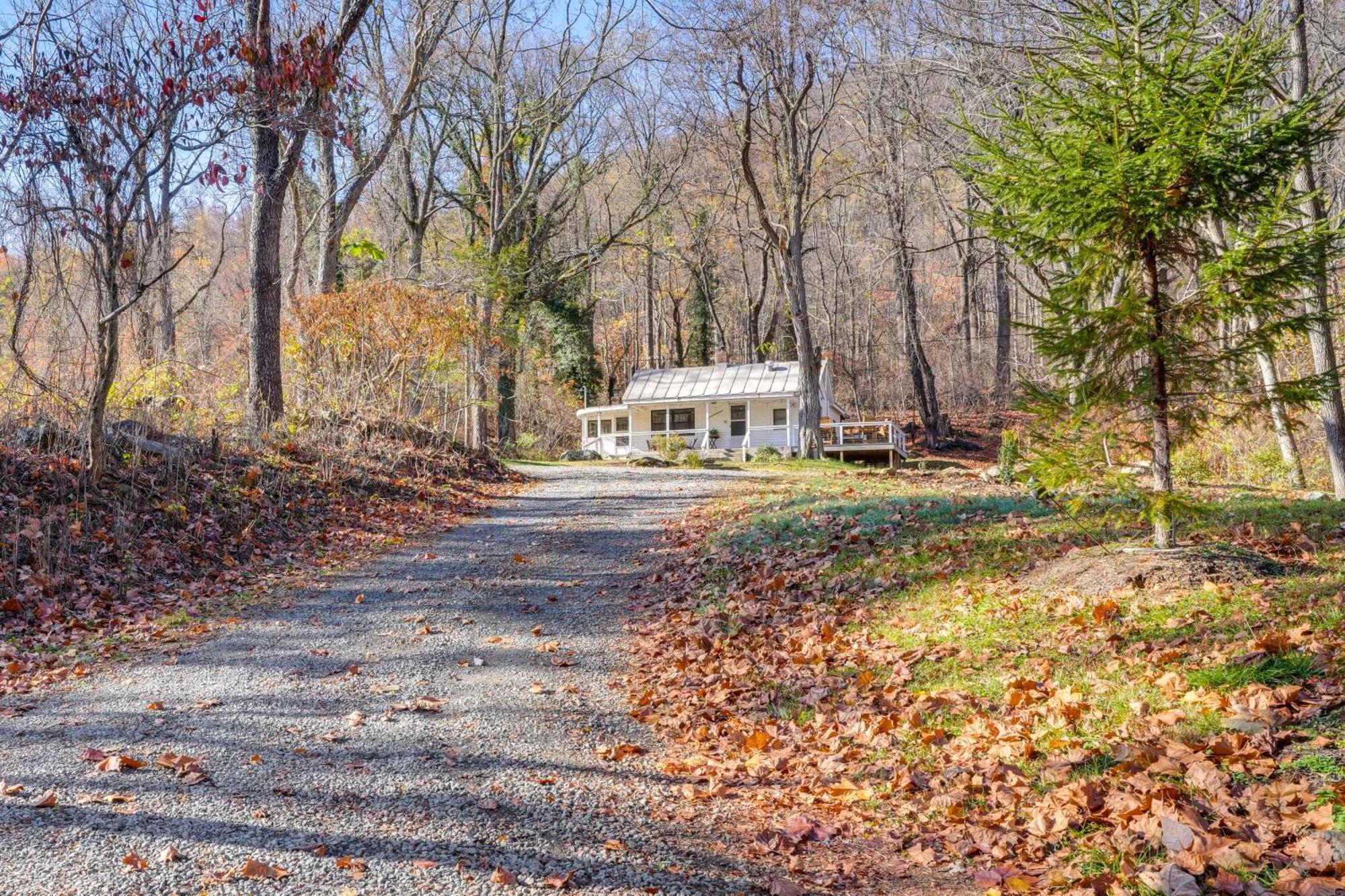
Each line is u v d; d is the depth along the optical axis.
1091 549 8.09
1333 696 4.42
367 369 22.72
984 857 3.95
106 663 7.51
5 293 13.29
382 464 18.33
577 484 21.86
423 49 24.47
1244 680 4.87
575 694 6.92
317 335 22.11
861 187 32.94
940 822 4.37
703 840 4.34
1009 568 8.41
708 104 34.12
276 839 4.09
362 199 44.81
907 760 5.10
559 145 41.25
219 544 11.63
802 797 4.88
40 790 4.66
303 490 14.77
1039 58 8.46
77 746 5.40
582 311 48.34
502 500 18.91
